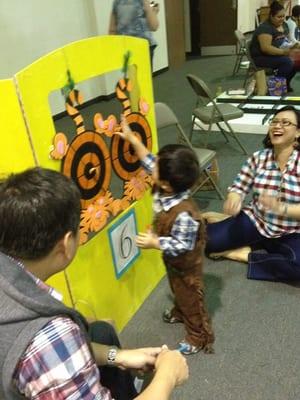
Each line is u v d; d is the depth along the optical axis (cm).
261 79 479
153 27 385
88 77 140
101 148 152
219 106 381
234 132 393
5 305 65
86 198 148
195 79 351
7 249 70
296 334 178
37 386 66
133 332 186
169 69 741
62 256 75
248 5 869
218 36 816
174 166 140
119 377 112
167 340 181
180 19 754
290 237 215
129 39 157
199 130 431
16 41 449
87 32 548
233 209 217
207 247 229
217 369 164
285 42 515
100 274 167
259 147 380
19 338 64
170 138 411
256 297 202
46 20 481
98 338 116
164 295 207
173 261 155
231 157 364
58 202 70
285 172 205
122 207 171
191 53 865
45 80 122
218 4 789
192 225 147
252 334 179
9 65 447
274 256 209
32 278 70
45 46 488
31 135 121
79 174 142
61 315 70
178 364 94
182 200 148
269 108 445
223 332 182
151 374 137
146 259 200
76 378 68
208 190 309
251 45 515
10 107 114
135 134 171
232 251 230
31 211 68
